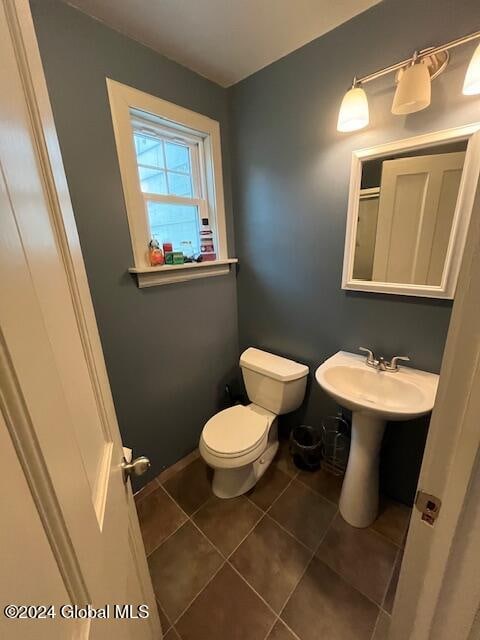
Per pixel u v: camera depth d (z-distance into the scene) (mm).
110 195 1241
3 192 263
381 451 1497
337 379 1362
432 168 1095
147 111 1292
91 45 1085
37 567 266
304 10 1074
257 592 1132
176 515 1467
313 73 1272
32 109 379
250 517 1441
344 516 1412
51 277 380
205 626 1038
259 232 1708
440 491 439
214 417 1637
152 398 1604
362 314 1412
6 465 240
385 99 1124
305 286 1595
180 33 1175
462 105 985
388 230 1241
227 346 1993
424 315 1230
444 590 477
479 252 333
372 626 1020
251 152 1604
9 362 248
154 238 1559
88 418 489
